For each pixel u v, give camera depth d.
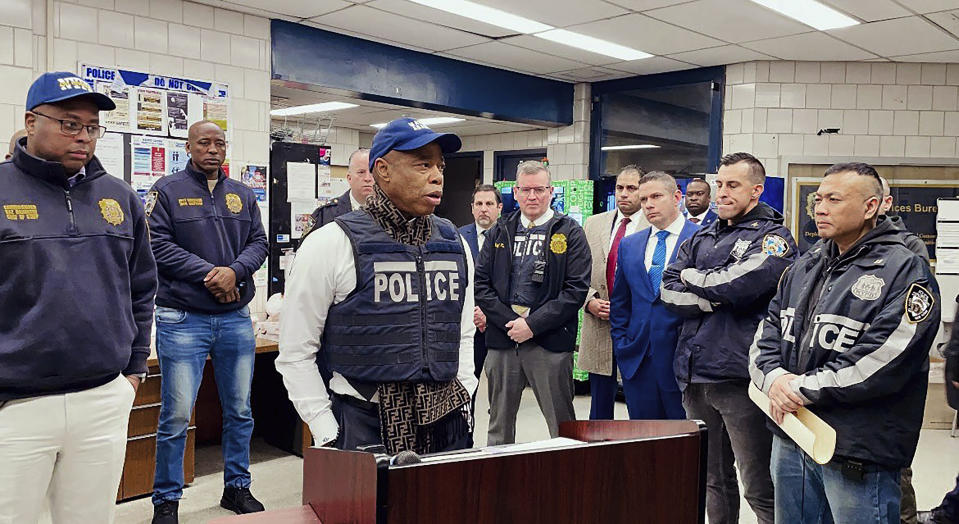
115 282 2.16
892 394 1.99
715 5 4.58
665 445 1.33
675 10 4.71
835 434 1.99
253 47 4.92
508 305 3.51
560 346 3.44
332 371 1.84
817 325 2.12
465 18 4.97
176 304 3.25
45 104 2.01
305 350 1.81
